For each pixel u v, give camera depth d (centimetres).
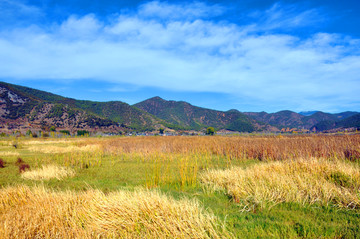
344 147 1181
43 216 424
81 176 964
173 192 644
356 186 540
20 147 2536
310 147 1289
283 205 498
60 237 354
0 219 419
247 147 1509
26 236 362
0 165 1238
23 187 641
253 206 487
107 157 1652
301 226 388
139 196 473
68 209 457
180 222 376
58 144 3052
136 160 1416
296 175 641
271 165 815
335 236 347
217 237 338
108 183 805
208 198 578
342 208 460
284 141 1752
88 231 364
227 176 732
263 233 365
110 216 416
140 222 393
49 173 954
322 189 536
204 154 1503
